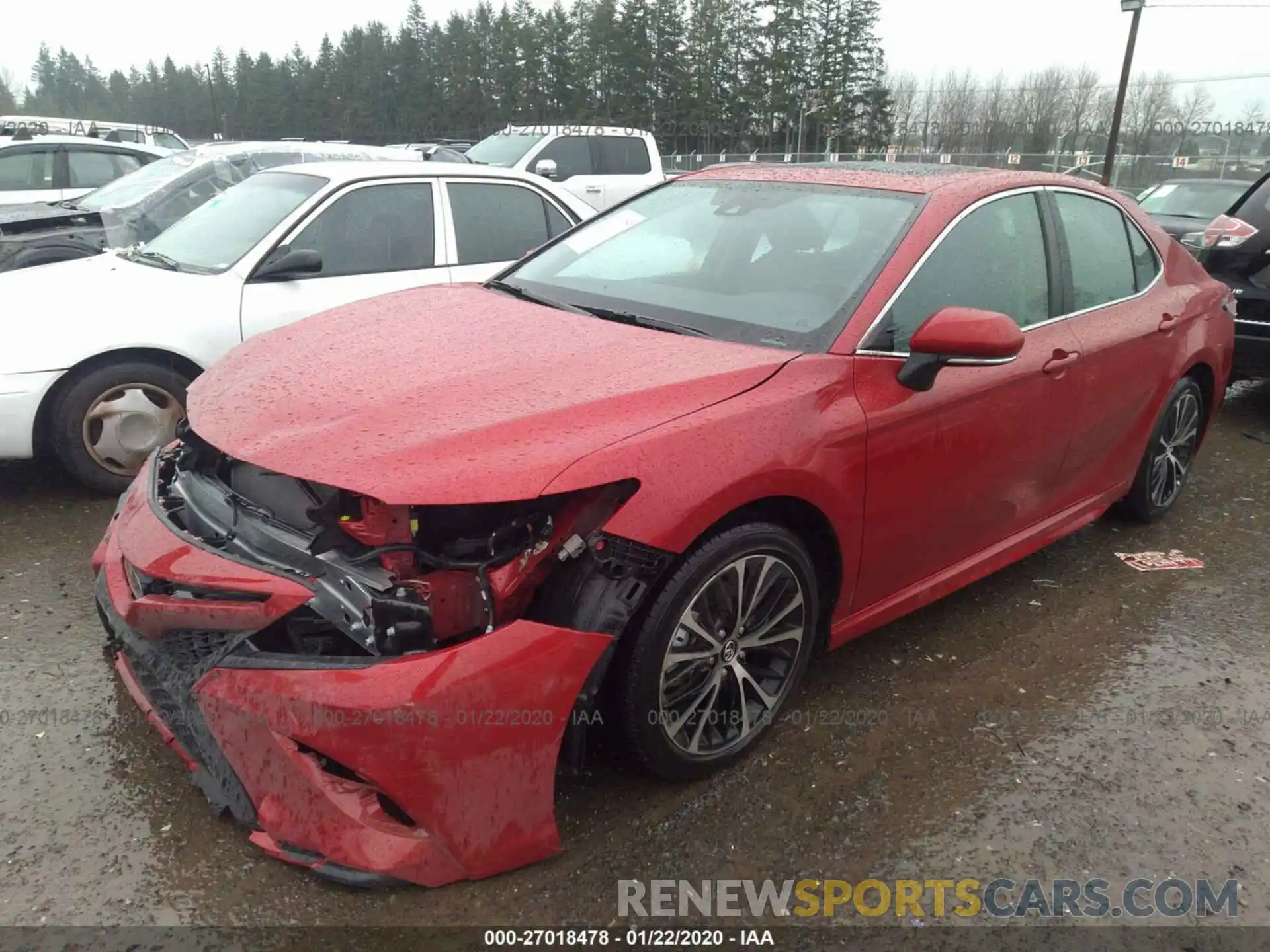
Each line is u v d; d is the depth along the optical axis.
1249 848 2.53
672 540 2.26
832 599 2.90
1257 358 6.21
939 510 3.08
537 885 2.28
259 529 2.38
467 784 2.09
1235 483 5.43
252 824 2.16
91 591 3.64
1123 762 2.87
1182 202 13.08
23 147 10.82
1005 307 3.28
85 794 2.52
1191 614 3.83
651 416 2.38
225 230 5.18
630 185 13.17
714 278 3.19
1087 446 3.75
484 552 2.21
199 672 2.16
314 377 2.61
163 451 2.99
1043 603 3.88
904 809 2.62
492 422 2.25
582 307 3.23
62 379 4.33
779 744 2.87
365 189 5.29
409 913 2.17
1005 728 3.01
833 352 2.72
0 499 4.53
